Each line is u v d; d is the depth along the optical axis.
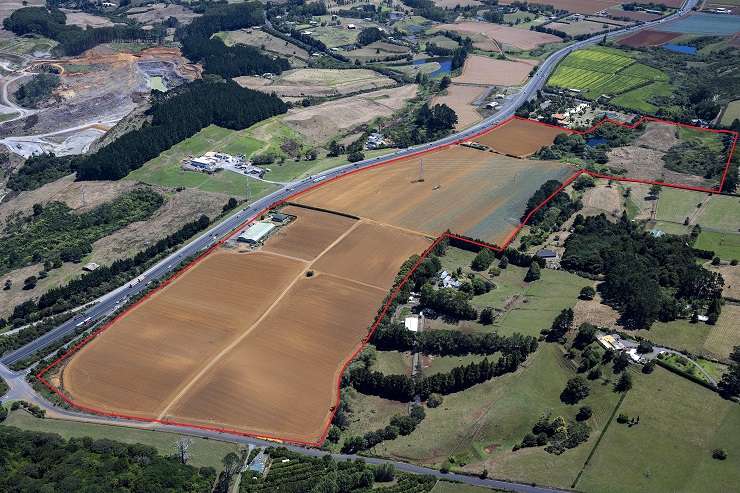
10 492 190.12
